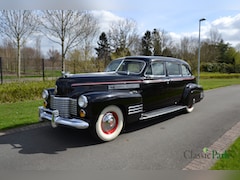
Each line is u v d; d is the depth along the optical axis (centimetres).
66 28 1809
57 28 1788
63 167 359
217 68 4706
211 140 486
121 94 485
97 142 470
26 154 408
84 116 444
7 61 2208
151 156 402
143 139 493
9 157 394
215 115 745
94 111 443
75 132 536
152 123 630
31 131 542
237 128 581
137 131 551
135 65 593
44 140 481
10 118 643
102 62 2673
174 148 439
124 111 500
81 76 499
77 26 1878
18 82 1199
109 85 502
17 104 876
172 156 402
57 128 567
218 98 1173
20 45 2030
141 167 361
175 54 4175
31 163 372
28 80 1421
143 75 573
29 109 778
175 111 677
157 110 627
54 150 427
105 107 461
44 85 1095
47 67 2066
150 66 594
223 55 5559
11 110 758
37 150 427
